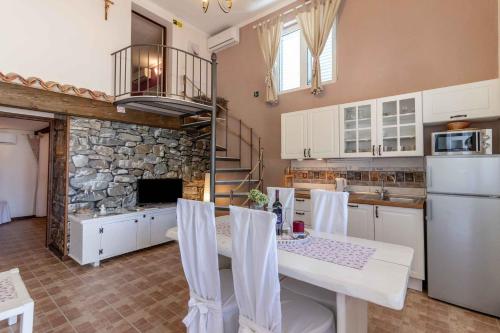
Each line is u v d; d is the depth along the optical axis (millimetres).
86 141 3867
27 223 5746
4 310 1407
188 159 5348
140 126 4574
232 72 5402
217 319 1482
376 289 1094
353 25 3816
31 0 3371
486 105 2547
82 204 3809
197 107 4219
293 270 1321
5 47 3166
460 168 2393
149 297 2590
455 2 3039
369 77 3652
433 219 2525
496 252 2238
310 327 1321
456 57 3018
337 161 3914
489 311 2258
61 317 2238
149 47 5801
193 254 1556
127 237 3758
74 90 3574
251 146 5027
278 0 4500
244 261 1279
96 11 3982
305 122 3846
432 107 2846
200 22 5324
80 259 3309
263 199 1979
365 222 2975
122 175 4297
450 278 2438
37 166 6445
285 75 4652
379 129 3217
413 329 2072
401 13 3410
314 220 2266
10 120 5246
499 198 2227
